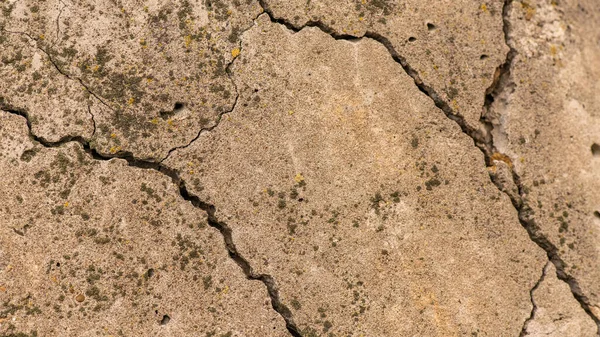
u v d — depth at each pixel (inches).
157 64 29.9
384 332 30.0
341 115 30.5
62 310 28.6
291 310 29.7
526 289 31.3
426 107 31.2
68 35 29.6
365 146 30.5
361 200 30.3
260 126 30.1
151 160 29.5
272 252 29.8
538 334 31.2
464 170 31.3
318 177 30.2
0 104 29.2
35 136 29.1
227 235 29.7
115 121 29.5
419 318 30.2
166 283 29.1
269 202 29.9
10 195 28.8
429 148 31.0
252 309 29.5
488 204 31.3
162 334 28.9
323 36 30.9
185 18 30.2
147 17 30.1
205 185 29.7
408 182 30.7
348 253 30.1
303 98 30.4
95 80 29.5
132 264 29.0
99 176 29.2
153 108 29.7
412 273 30.4
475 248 31.0
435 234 30.7
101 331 28.7
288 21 30.7
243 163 29.9
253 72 30.3
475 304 30.7
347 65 30.9
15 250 28.7
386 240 30.3
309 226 30.0
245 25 30.5
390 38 31.3
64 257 28.8
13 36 29.5
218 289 29.4
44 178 28.9
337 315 29.8
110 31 29.8
